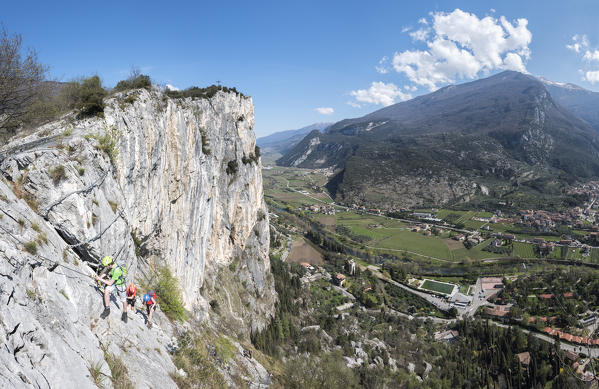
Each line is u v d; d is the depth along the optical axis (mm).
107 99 21562
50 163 13320
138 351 12883
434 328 97188
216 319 43219
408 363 72812
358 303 114250
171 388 12727
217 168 58938
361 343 78312
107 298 12609
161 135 27812
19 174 12516
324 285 125375
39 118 19016
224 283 59438
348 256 157500
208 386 16109
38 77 18984
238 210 69688
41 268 10031
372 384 54406
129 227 19281
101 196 15883
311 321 89938
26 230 10445
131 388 10281
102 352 10469
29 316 8195
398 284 131000
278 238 170750
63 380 7973
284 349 61344
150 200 25391
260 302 72125
